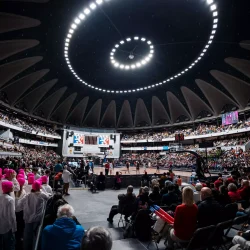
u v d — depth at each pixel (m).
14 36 23.11
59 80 37.84
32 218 4.05
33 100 42.25
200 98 42.53
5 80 32.00
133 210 5.43
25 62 29.89
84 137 49.88
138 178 16.77
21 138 39.06
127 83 40.06
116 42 26.45
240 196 5.94
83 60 30.61
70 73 34.69
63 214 2.68
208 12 20.41
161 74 35.53
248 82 33.31
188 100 43.94
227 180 7.47
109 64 32.34
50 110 46.97
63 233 2.15
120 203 6.01
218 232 3.44
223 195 5.23
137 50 28.45
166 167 34.22
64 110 49.72
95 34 24.66
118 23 23.02
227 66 30.98
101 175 14.90
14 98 38.50
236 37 23.55
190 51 27.52
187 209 3.35
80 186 15.96
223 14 20.23
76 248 2.09
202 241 3.24
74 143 48.81
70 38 24.47
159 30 24.22
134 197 5.93
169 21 22.69
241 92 36.91
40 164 19.98
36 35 23.58
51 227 2.24
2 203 3.56
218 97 40.53
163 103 48.97
